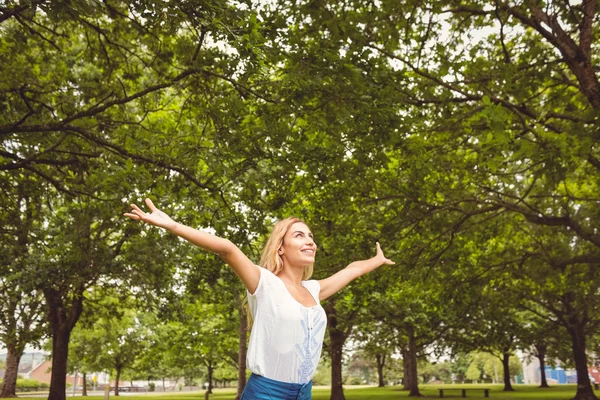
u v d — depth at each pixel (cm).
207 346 3256
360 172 1106
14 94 1052
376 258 325
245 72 802
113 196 1204
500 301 1991
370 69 936
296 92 845
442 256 1492
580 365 2656
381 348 3975
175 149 1092
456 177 1382
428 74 1141
